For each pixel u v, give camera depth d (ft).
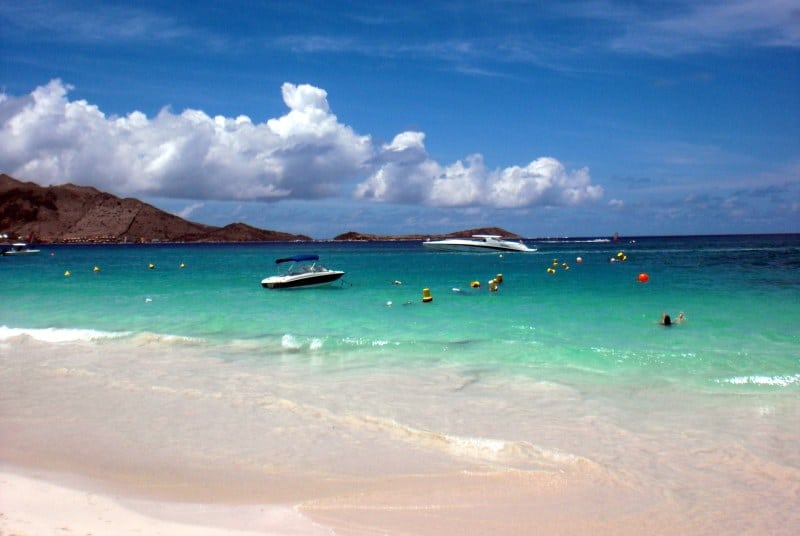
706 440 28.71
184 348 51.55
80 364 45.73
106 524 19.85
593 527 20.65
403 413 33.17
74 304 80.18
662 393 36.42
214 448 28.30
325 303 80.69
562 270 136.77
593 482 24.36
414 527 20.48
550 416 32.50
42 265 189.57
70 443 28.94
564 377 40.37
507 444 28.02
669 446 28.07
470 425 31.17
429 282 110.83
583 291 89.45
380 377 41.01
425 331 57.98
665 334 54.54
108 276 134.31
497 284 101.45
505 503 22.52
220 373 42.60
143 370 43.65
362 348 50.24
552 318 64.39
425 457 27.09
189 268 169.58
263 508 21.89
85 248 469.98
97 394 37.35
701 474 25.07
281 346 51.78
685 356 44.91
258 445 28.68
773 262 158.20
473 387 38.32
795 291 83.46
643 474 25.08
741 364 42.63
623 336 53.93
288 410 33.94
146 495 23.02
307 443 28.91
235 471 25.63
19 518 20.01
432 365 44.32
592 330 57.11
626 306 72.08
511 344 50.37
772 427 30.32
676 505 22.36
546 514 21.62
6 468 25.77
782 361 43.32
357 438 29.55
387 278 120.98
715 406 33.76
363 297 87.66
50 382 40.32
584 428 30.55
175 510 21.50
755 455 26.89
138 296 90.02
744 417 31.86
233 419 32.48
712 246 322.96
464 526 20.61
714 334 54.08
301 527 20.20
